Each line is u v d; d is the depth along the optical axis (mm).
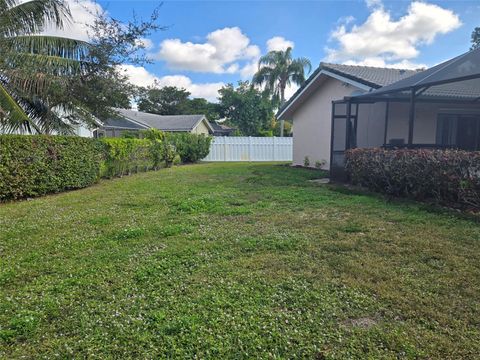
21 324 2240
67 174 8461
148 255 3570
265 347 2012
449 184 5395
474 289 2709
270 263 3311
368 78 10500
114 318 2334
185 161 19172
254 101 35188
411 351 1952
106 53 11219
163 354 1957
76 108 10484
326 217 5152
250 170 13320
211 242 3971
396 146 9055
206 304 2510
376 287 2760
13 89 8594
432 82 6801
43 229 4668
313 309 2434
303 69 27125
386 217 5031
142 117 28594
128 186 9117
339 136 9453
